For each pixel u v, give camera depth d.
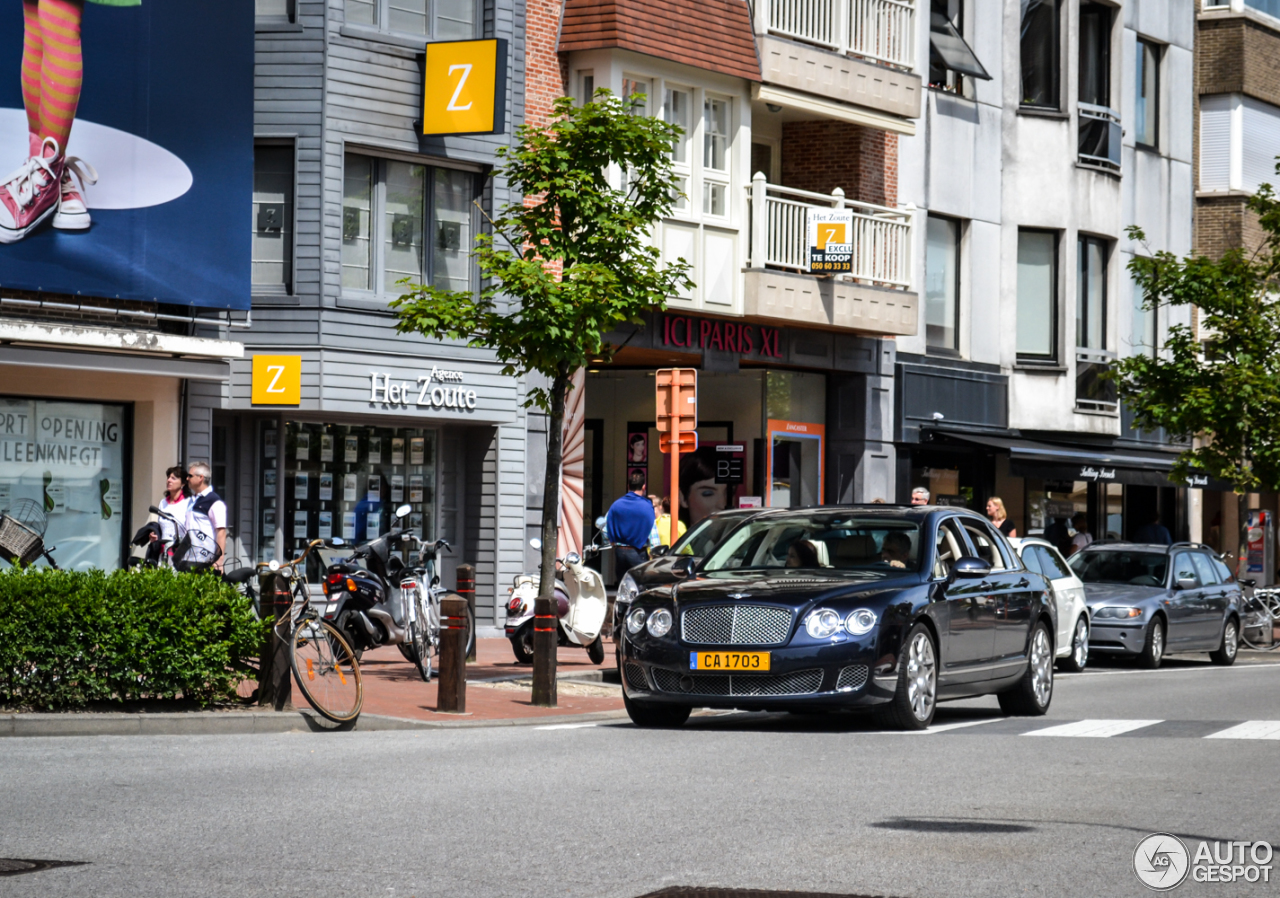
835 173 30.42
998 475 33.72
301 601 14.47
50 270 20.11
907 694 13.54
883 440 30.67
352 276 23.09
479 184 24.41
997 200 33.34
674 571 14.73
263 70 22.69
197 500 18.00
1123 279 35.41
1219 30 38.56
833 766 11.09
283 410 22.73
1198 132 38.81
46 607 13.16
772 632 13.31
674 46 25.72
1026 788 10.09
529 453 25.11
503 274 16.50
